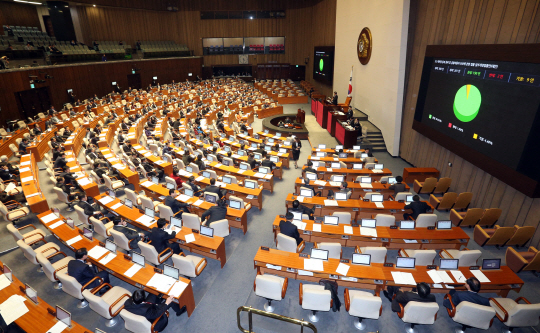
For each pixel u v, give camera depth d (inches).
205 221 400.5
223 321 287.4
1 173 531.5
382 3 757.3
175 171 501.0
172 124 992.9
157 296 279.1
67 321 238.2
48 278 342.3
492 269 300.0
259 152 647.8
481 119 429.7
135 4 1552.7
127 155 642.2
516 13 386.0
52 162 618.5
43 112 978.1
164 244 338.0
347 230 363.9
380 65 784.3
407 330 276.2
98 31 1486.2
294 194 482.0
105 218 402.9
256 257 311.3
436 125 549.0
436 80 544.1
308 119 1100.5
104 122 952.3
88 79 1197.7
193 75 1797.5
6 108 825.5
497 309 274.5
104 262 306.0
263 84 1696.6
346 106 931.3
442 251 345.7
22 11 1295.5
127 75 1427.2
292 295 316.8
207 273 347.6
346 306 273.0
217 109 1169.4
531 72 343.6
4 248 386.6
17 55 957.2
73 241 345.4
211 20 1770.4
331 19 1334.9
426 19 595.8
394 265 304.3
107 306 259.4
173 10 1708.9
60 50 1199.6
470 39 472.4
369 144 769.6
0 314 247.6
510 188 402.6
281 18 1784.0
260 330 278.1
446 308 296.5
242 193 484.7
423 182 522.6
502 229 369.1
